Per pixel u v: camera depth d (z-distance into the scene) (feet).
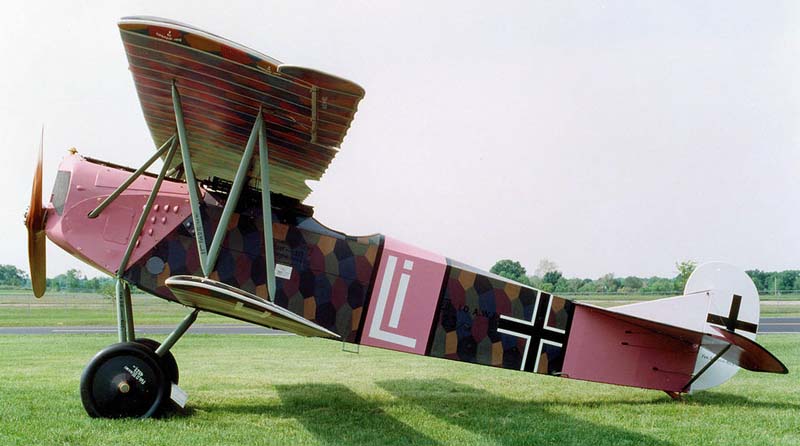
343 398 25.36
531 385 30.17
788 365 37.65
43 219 20.57
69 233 20.38
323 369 34.06
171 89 19.16
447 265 23.82
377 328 22.80
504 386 29.73
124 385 18.99
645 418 22.59
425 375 32.78
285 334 57.82
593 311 25.46
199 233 18.86
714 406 25.13
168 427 18.38
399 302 23.08
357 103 16.87
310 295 22.06
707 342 23.54
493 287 24.41
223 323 76.59
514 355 24.50
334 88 16.07
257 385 27.73
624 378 25.66
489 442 18.60
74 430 17.48
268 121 19.98
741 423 21.85
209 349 43.34
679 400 26.50
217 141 22.48
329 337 18.69
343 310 22.44
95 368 18.92
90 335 53.57
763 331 67.46
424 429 20.13
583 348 25.35
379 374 32.71
